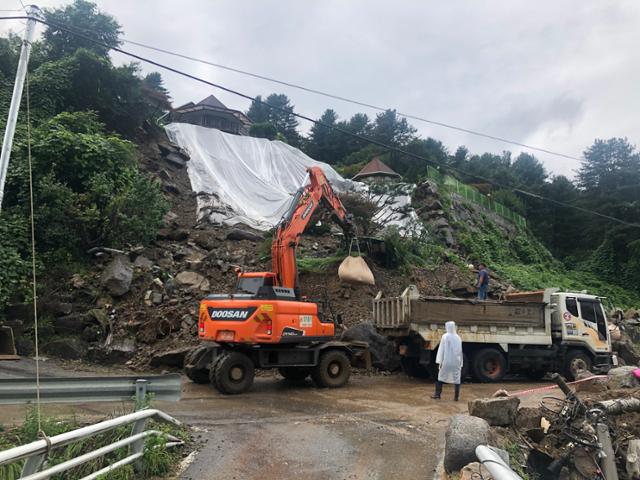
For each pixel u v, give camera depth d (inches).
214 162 1170.0
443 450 295.1
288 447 291.7
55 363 528.1
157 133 1163.3
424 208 1219.2
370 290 757.3
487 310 597.3
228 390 454.6
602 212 1977.1
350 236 713.0
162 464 238.1
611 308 1264.8
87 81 1007.0
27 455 139.7
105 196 720.3
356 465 265.7
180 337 579.8
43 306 590.2
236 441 298.2
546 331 623.2
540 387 558.6
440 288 861.8
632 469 313.9
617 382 454.6
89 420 280.4
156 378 258.8
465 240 1178.6
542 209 2027.6
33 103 913.5
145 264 689.0
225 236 840.3
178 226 842.8
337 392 485.4
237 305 469.7
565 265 1764.3
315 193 593.0
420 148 2055.9
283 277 530.9
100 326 580.1
